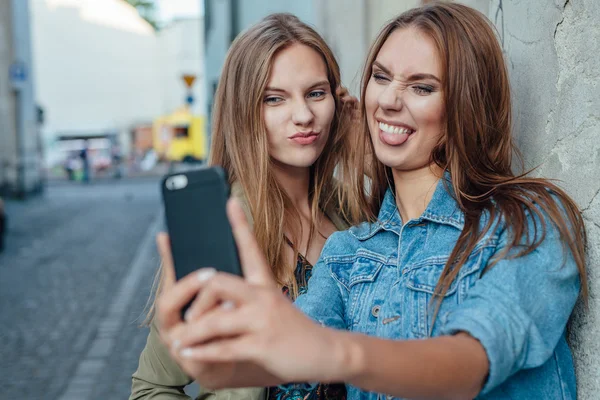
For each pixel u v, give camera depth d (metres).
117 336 5.34
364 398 1.13
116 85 35.28
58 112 34.31
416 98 1.08
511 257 0.91
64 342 5.23
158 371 1.37
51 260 8.92
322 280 1.22
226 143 1.57
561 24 1.18
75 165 27.70
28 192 18.53
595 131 1.05
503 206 0.98
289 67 1.49
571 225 1.00
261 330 0.65
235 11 11.30
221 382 0.75
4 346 5.16
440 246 1.06
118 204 17.08
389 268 1.14
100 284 7.31
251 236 0.73
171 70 35.78
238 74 1.52
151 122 36.09
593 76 1.06
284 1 9.52
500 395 0.95
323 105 1.54
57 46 34.22
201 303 0.68
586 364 1.06
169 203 0.83
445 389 0.74
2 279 7.74
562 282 0.94
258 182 1.51
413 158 1.11
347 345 0.68
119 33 35.12
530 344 0.85
